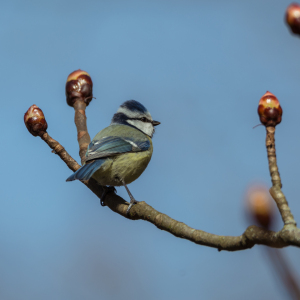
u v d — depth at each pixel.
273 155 4.92
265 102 5.05
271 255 2.42
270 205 2.58
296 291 2.29
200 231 5.30
